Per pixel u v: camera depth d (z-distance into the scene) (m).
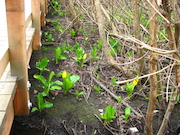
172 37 1.61
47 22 5.69
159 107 2.91
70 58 4.06
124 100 3.04
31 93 3.06
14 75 2.38
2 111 1.86
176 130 2.67
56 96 3.06
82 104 2.94
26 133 2.51
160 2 1.48
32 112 2.73
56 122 2.64
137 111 2.88
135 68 3.30
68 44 4.40
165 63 3.44
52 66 3.79
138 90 3.19
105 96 3.12
